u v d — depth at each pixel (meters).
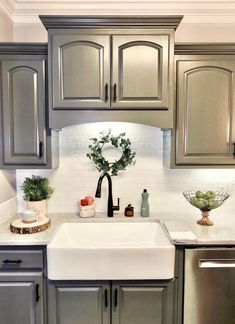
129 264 1.59
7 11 2.01
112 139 2.07
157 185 2.18
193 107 1.84
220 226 1.88
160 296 1.63
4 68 1.79
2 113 1.82
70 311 1.63
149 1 2.04
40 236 1.69
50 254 1.57
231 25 2.14
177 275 1.64
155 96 1.77
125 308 1.63
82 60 1.74
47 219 1.89
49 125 1.79
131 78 1.75
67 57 1.74
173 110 1.82
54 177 2.17
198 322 1.65
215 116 1.84
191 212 2.17
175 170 2.17
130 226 2.04
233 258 1.63
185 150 1.86
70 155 2.16
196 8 2.08
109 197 2.07
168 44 1.74
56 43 1.73
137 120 1.79
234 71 1.82
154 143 2.15
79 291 1.61
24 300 1.63
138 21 1.71
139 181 2.18
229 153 1.86
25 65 1.80
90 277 1.59
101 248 1.58
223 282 1.63
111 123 2.14
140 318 1.64
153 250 1.58
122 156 2.08
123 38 1.73
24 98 1.81
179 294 1.65
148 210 2.09
